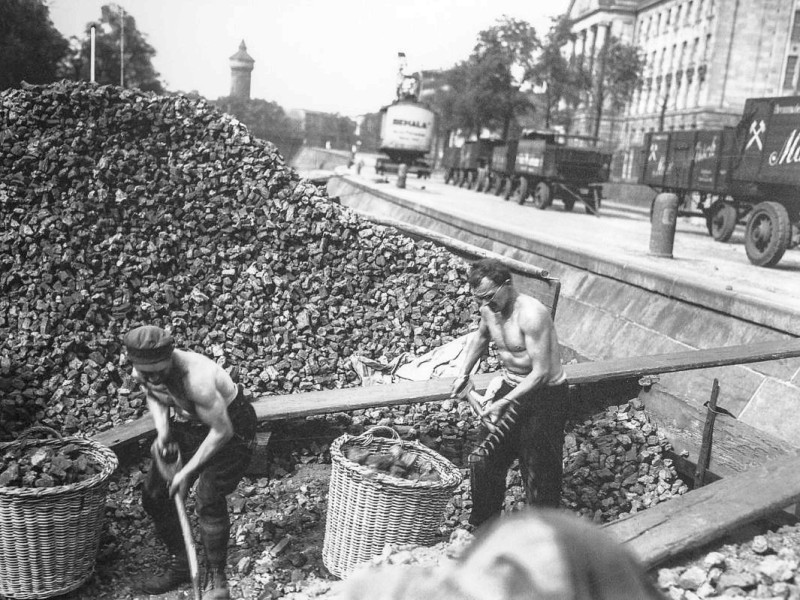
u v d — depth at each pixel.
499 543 0.84
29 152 7.87
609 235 15.31
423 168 38.31
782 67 45.28
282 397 5.88
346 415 6.41
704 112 46.16
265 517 5.15
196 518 4.89
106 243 7.42
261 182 8.56
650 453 6.14
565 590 0.78
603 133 56.53
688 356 6.42
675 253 12.69
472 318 8.00
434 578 0.90
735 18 45.22
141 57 48.38
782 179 12.62
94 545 4.20
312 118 109.50
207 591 4.03
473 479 4.30
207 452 3.78
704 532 3.41
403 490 4.00
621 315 9.49
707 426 5.93
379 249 8.39
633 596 0.80
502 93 37.72
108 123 8.42
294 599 3.39
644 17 56.88
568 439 6.30
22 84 8.51
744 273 10.35
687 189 16.78
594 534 0.84
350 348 7.50
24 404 6.01
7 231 7.31
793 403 6.05
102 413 6.14
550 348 4.14
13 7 37.19
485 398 4.39
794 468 4.07
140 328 3.54
